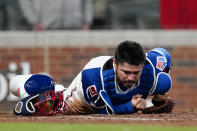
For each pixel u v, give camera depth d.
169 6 42.81
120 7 42.50
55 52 39.56
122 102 20.08
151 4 43.22
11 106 38.12
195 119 17.61
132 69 18.00
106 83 19.45
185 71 39.56
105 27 42.41
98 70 19.62
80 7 42.09
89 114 21.20
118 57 18.20
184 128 14.12
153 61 20.12
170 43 39.66
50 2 42.12
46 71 39.50
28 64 39.44
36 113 21.06
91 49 39.56
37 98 21.16
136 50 17.86
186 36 39.75
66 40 39.69
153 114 20.31
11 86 22.41
